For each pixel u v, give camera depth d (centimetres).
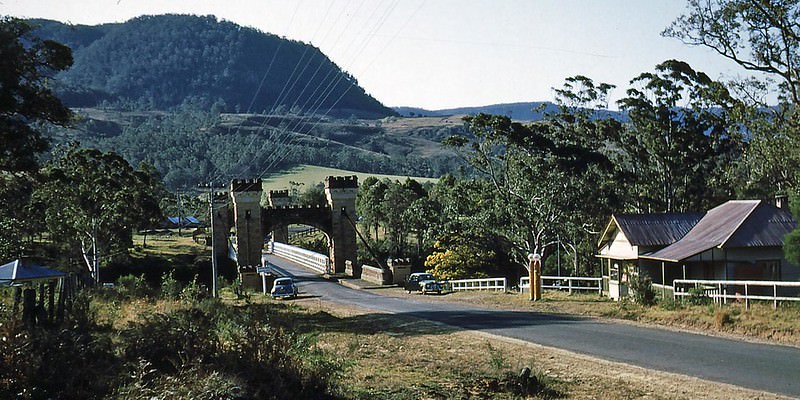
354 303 4412
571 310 3275
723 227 3750
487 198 6969
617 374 1680
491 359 1795
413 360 1855
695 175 6750
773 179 5512
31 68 3391
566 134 7112
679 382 1575
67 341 1408
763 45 3988
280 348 1427
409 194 9650
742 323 2370
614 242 4350
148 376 1334
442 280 6500
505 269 7188
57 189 6016
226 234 8650
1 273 2902
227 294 5375
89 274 6238
